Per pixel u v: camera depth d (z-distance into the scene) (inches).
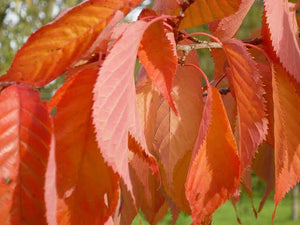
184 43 23.1
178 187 20.5
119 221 19.5
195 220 17.6
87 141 15.0
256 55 24.9
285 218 279.3
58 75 15.8
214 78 25.0
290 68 19.6
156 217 24.5
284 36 19.9
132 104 15.4
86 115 15.1
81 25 15.7
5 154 14.4
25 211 14.2
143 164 19.8
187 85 20.9
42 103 15.3
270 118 21.7
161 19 17.6
